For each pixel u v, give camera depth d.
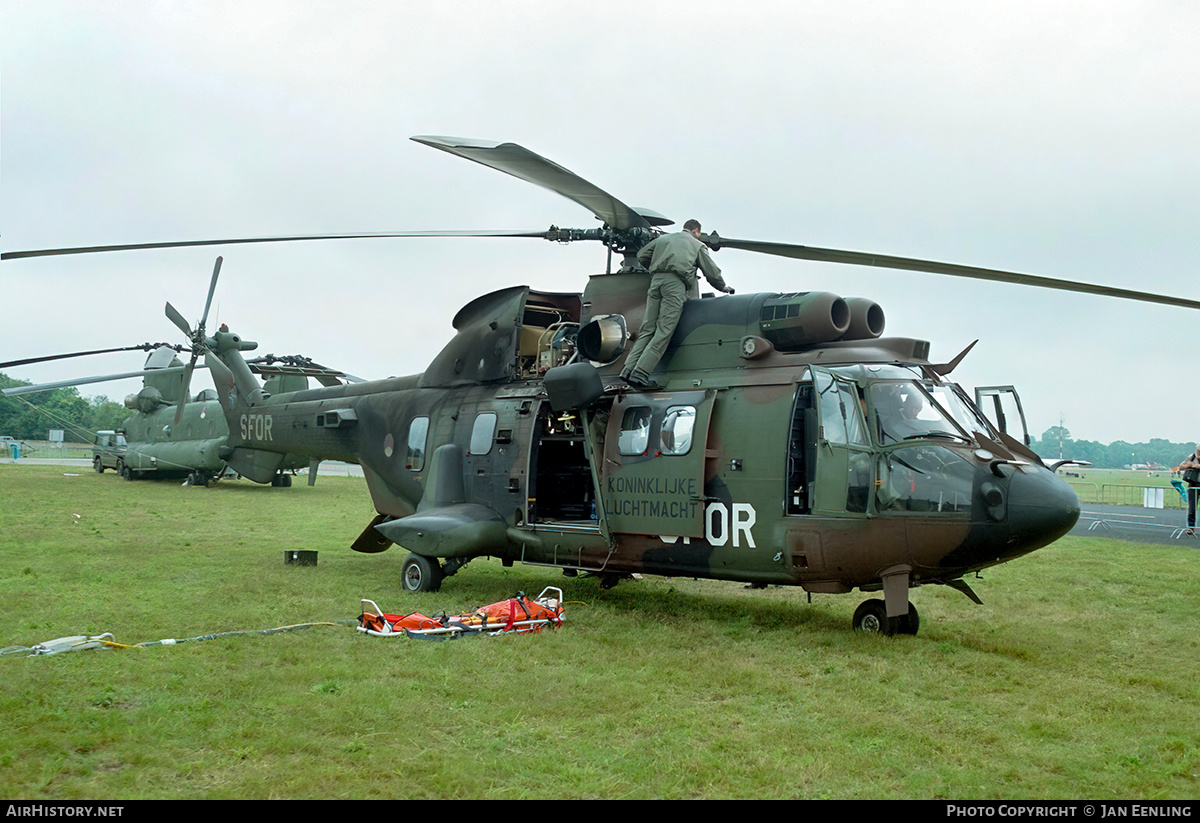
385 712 5.70
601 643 8.00
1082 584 11.56
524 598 8.76
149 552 13.70
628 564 9.56
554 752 5.11
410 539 10.58
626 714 5.84
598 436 9.71
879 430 7.88
